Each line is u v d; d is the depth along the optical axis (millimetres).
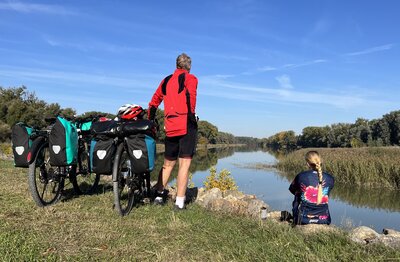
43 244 3688
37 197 5109
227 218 5008
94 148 4965
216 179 9703
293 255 3496
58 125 5074
